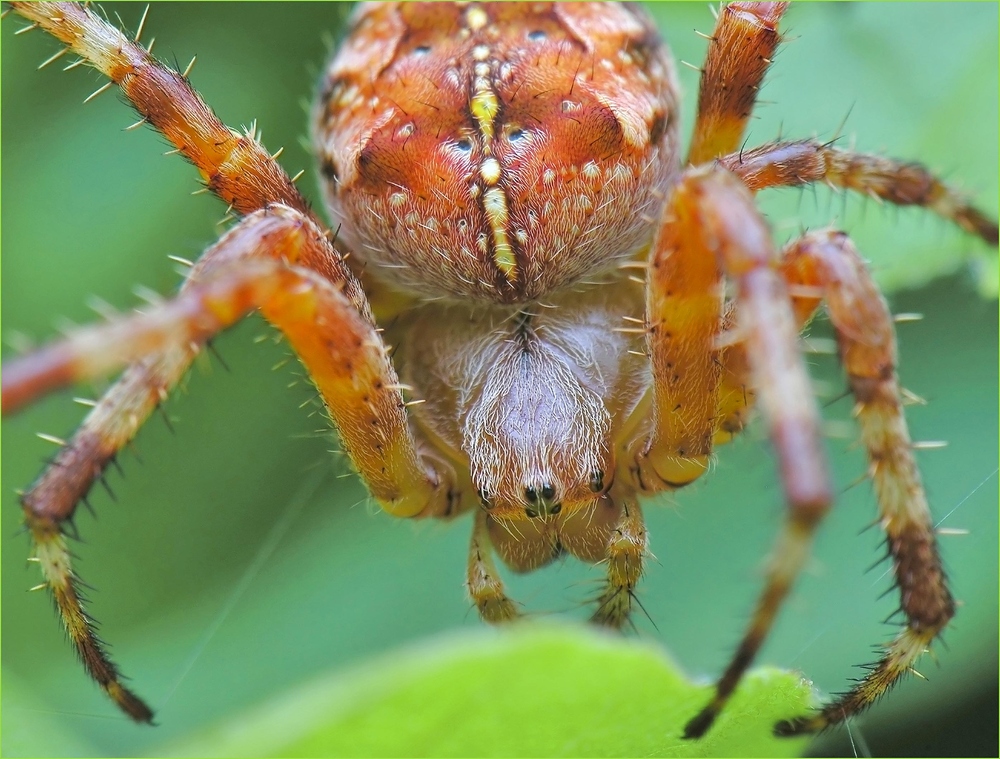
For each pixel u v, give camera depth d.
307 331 0.05
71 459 0.05
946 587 0.05
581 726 0.05
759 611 0.05
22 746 0.05
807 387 0.05
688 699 0.05
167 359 0.05
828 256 0.05
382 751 0.05
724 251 0.05
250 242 0.05
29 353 0.05
